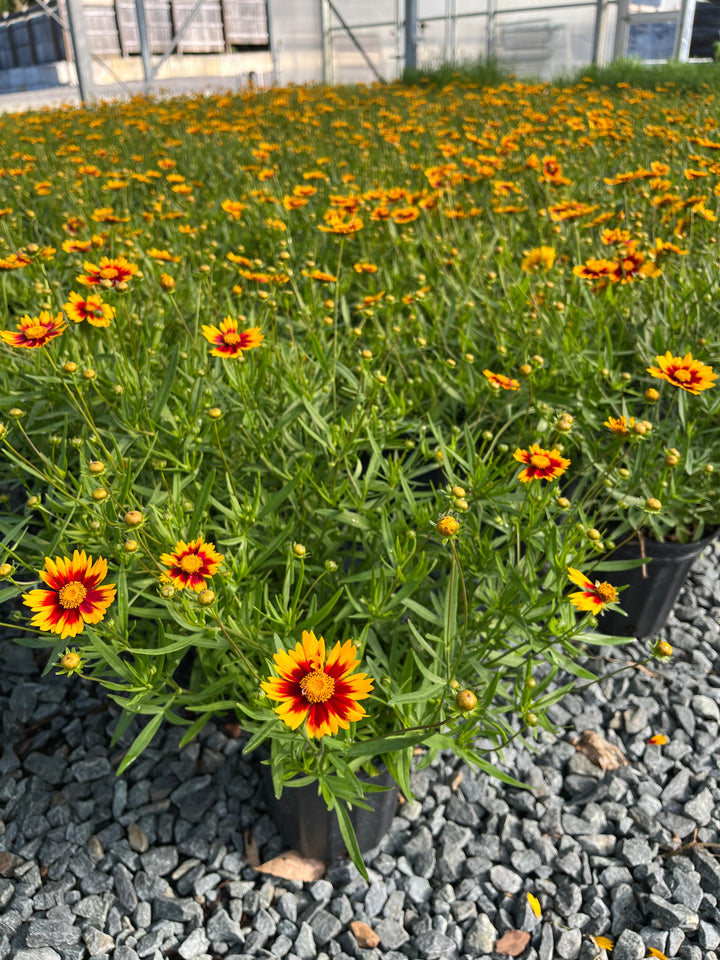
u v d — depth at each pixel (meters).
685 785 0.59
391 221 0.97
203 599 0.37
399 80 3.51
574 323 0.76
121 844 0.54
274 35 4.76
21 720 0.62
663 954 0.48
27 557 0.53
